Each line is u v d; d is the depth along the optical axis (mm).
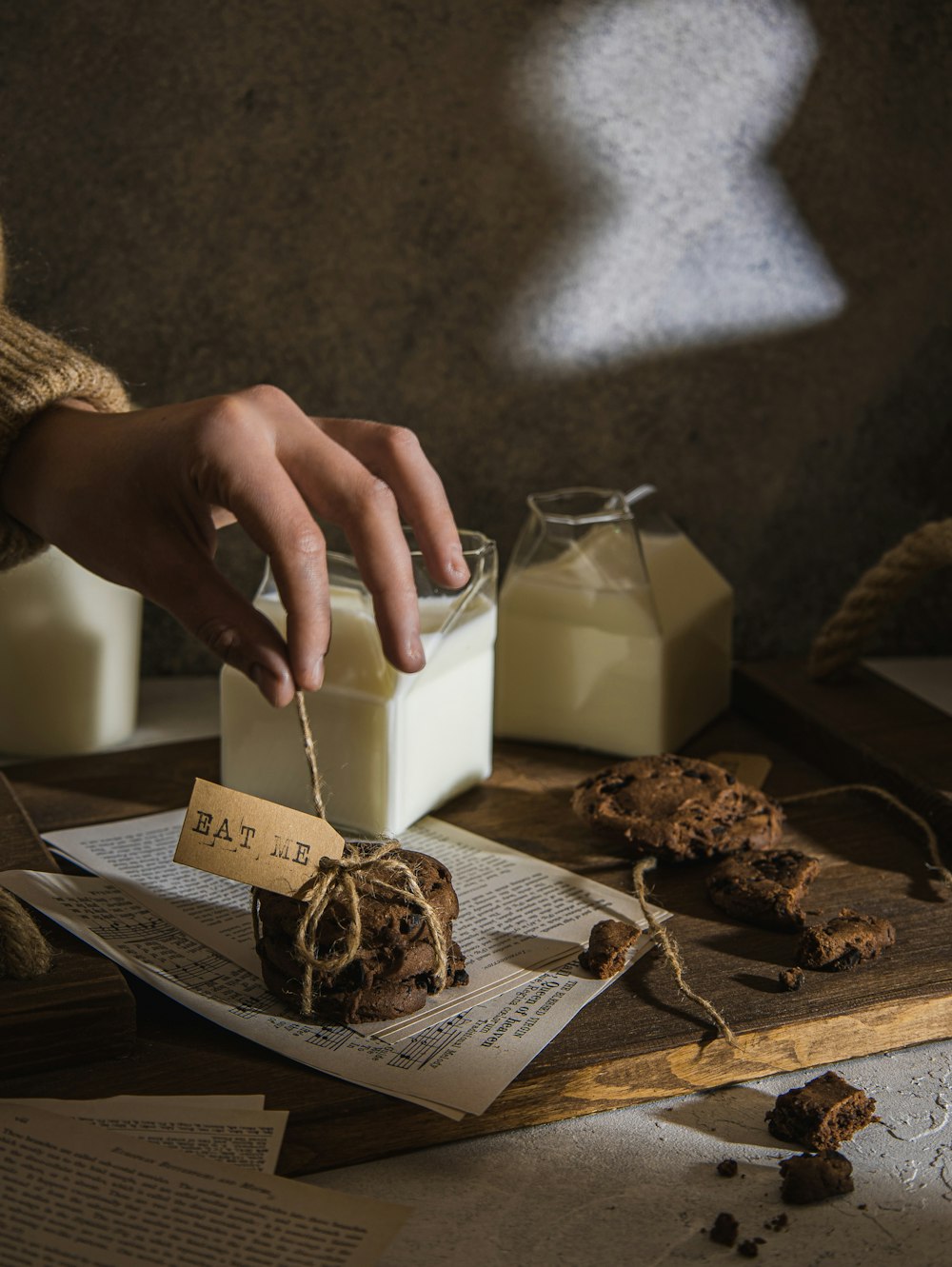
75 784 709
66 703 735
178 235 811
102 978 540
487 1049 538
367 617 644
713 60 840
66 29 781
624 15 827
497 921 606
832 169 865
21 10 776
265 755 664
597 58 829
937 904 626
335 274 828
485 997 562
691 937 604
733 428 885
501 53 819
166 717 802
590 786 677
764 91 849
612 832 650
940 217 880
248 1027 543
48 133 790
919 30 857
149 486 564
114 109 792
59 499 581
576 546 728
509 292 846
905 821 681
